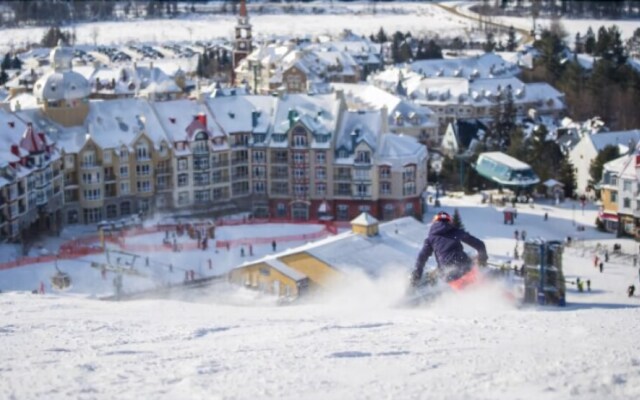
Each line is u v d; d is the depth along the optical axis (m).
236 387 21.38
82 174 144.12
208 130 154.38
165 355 25.66
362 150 151.00
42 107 146.62
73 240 132.75
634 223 135.50
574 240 133.75
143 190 149.50
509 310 38.09
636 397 20.58
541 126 190.62
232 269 107.69
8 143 132.38
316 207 154.62
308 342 27.84
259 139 156.50
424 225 115.94
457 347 26.72
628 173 135.88
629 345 26.77
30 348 27.25
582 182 171.25
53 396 20.64
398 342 27.70
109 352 26.38
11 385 21.78
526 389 21.11
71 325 32.16
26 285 108.38
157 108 154.38
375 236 107.56
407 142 154.75
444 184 179.62
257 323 32.84
